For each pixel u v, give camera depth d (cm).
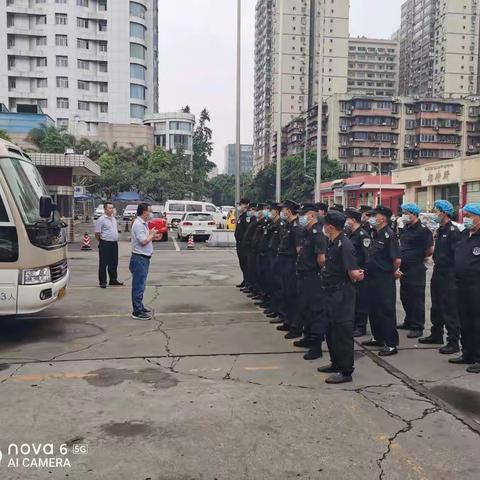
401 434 387
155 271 1320
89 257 1639
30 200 648
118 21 7788
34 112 6062
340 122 8350
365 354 607
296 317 656
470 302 550
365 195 5356
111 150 6122
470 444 373
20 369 529
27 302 598
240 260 1034
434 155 8350
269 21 8400
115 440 372
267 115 9156
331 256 509
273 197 7875
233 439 375
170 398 452
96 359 566
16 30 7406
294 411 427
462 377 521
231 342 642
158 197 5362
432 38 11325
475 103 8400
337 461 345
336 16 7994
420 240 689
